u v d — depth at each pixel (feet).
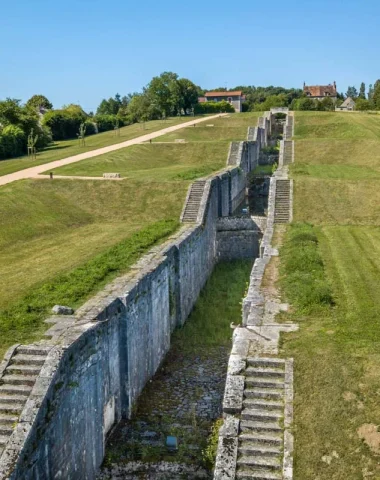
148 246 87.40
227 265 124.98
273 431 44.01
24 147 204.85
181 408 63.16
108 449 54.90
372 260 84.02
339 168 156.25
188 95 361.51
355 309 62.44
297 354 50.85
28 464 39.29
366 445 40.78
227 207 145.07
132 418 60.90
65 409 45.01
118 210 118.11
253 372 49.14
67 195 123.54
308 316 60.34
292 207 117.80
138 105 333.21
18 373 47.32
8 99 226.99
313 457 40.52
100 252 86.48
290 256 83.05
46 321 55.31
